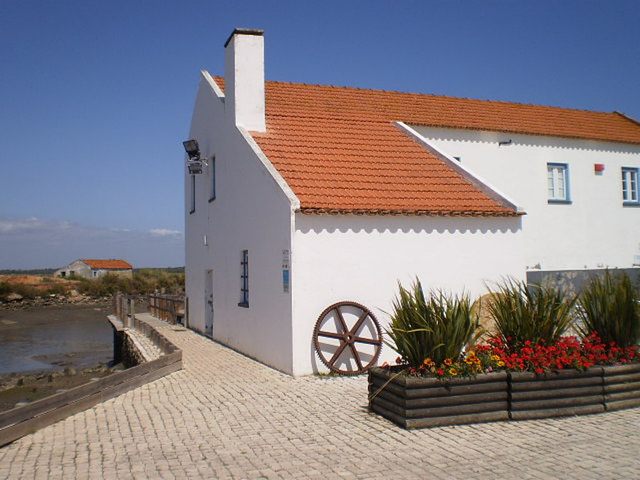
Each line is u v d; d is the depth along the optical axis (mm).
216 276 16781
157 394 9625
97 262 99000
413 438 6898
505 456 6219
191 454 6469
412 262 11750
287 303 11023
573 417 7730
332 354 11070
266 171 12102
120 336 21609
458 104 19734
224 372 11500
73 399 8352
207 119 17797
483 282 12320
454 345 7680
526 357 7762
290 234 10875
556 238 18703
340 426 7461
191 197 20688
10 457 6445
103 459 6340
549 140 18938
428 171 13719
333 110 16953
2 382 18656
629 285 8914
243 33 14297
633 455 6184
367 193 11953
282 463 6121
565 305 8719
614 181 19812
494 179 18062
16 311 51375
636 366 8219
